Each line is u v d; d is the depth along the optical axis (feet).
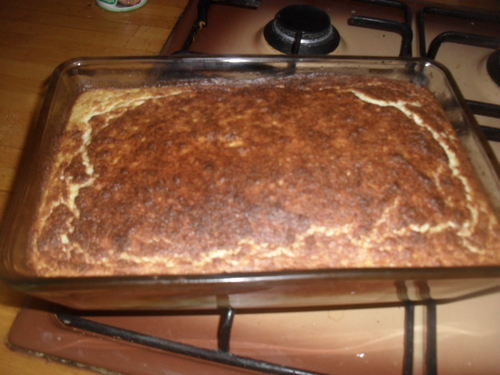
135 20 5.16
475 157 3.19
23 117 4.31
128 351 2.80
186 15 4.97
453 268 2.48
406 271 2.46
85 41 4.93
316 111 3.33
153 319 3.03
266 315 3.06
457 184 3.04
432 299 3.04
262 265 2.74
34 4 5.36
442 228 2.85
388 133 3.16
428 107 3.54
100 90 3.80
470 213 2.93
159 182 2.93
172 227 2.81
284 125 3.21
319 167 2.94
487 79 4.48
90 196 2.98
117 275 2.58
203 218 2.81
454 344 2.89
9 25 5.10
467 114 3.30
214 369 2.73
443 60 4.68
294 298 2.85
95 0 5.42
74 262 2.81
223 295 2.69
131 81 3.82
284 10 4.61
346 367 2.79
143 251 2.78
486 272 2.46
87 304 2.85
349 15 5.08
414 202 2.87
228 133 3.15
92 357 2.76
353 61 3.73
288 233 2.77
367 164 2.97
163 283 2.43
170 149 3.09
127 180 2.98
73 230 2.89
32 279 2.48
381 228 2.81
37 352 2.81
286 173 2.91
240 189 2.87
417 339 2.93
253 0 5.02
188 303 2.88
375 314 3.06
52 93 3.47
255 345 2.88
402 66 3.76
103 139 3.26
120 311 3.06
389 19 5.06
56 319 2.95
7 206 3.68
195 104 3.48
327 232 2.79
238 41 4.71
